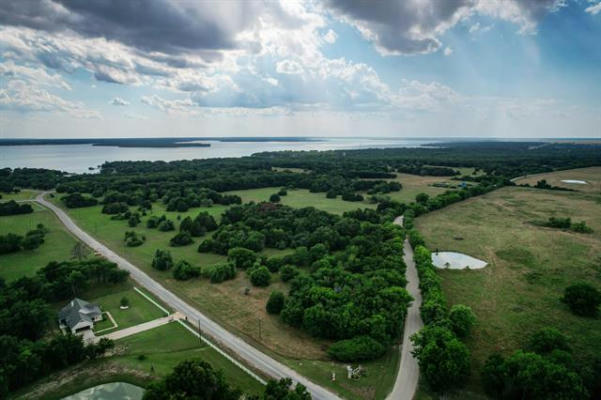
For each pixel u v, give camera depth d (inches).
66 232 6323.8
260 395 2442.2
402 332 3260.3
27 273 4549.7
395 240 5260.8
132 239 5782.5
